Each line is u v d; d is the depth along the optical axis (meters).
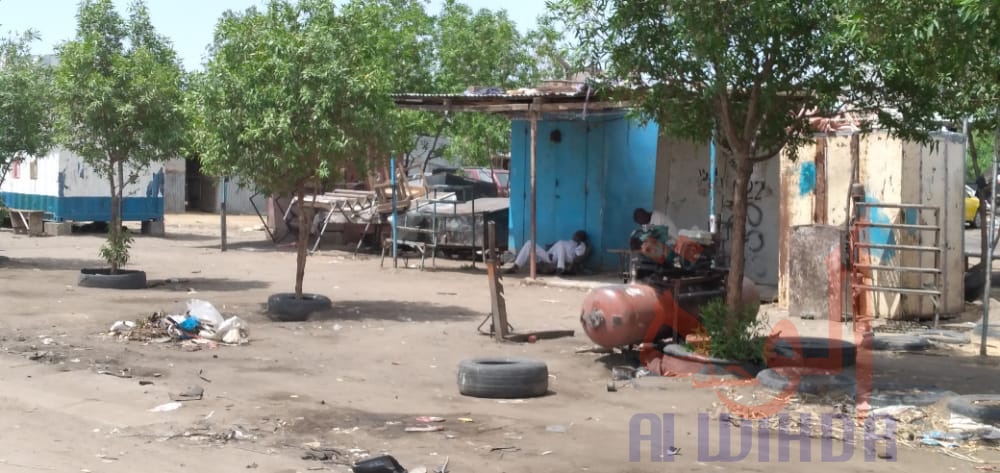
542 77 33.94
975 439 7.88
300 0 13.62
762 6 9.04
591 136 20.88
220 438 7.51
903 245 14.27
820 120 15.41
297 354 11.10
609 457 7.19
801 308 14.81
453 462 6.99
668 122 10.88
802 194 15.62
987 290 11.76
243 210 44.62
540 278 19.38
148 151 17.03
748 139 10.30
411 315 14.27
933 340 12.70
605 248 20.70
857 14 8.21
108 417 8.08
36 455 6.95
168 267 20.56
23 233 29.11
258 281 18.31
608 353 11.37
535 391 9.30
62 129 17.05
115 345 11.27
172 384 9.36
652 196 20.00
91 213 28.92
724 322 10.29
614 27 10.06
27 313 13.41
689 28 9.49
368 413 8.46
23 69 18.83
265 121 12.80
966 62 8.38
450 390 9.51
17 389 8.99
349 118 13.37
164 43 17.92
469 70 33.97
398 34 30.84
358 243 25.50
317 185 14.48
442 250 23.86
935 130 10.41
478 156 34.41
